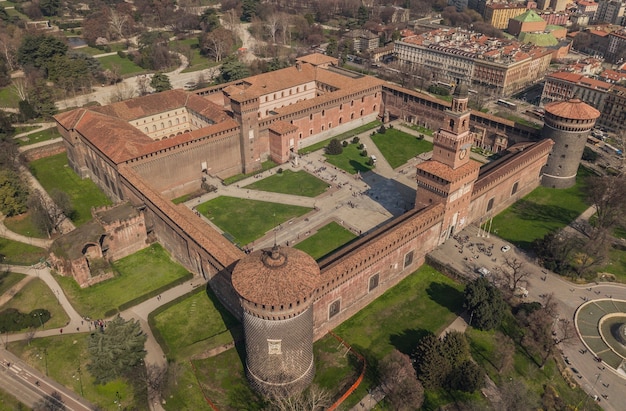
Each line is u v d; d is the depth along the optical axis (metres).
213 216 120.19
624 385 79.19
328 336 86.62
